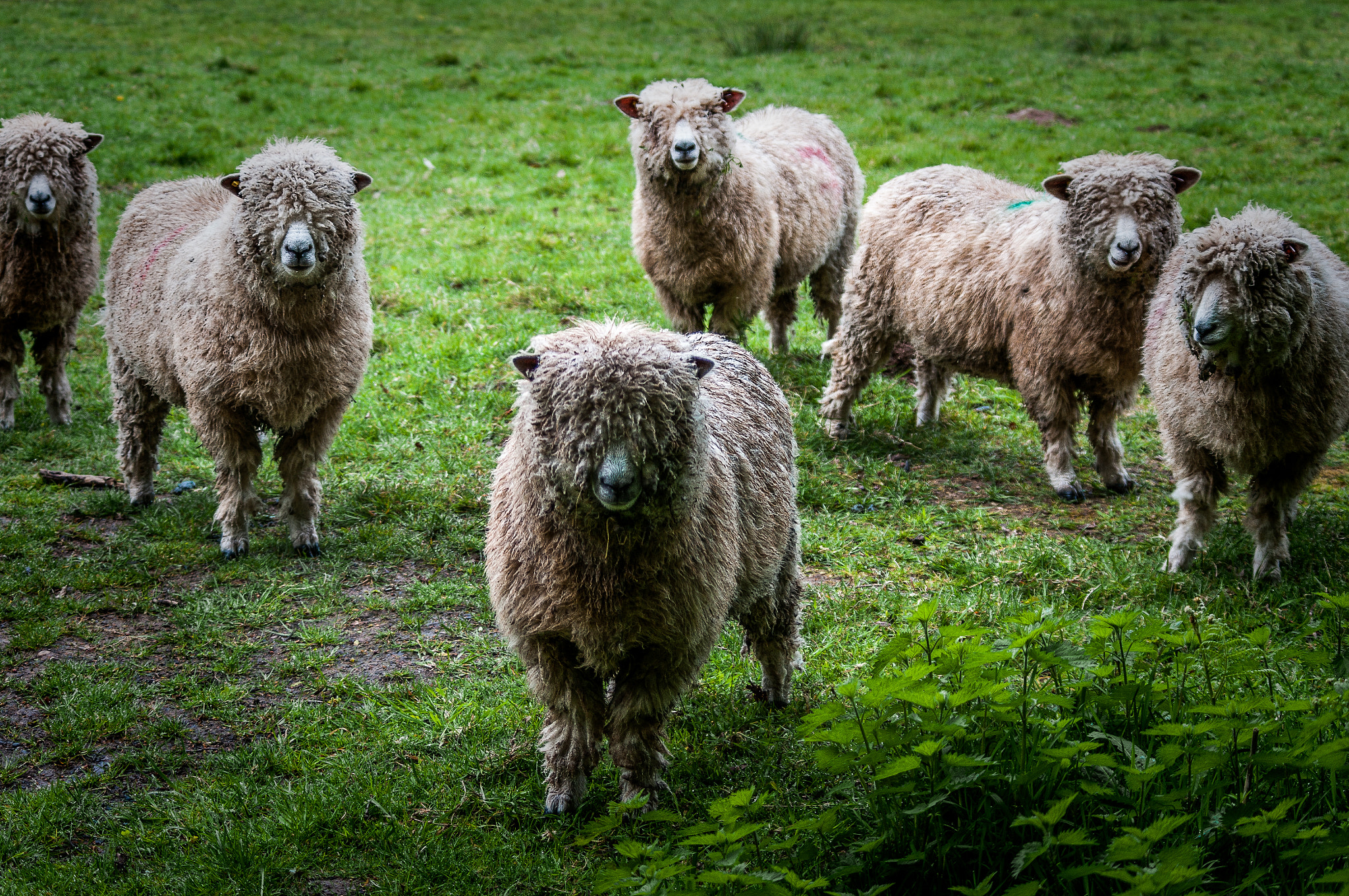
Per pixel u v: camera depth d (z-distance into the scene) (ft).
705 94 24.11
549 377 10.61
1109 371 20.98
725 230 24.91
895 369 29.09
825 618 17.13
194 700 14.93
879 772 9.93
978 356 22.98
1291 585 17.66
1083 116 53.83
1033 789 10.78
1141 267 19.97
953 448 24.31
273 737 14.32
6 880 11.43
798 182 27.68
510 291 32.58
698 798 12.85
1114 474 22.43
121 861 11.98
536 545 11.32
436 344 28.50
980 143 48.55
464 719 14.44
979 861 10.25
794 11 84.84
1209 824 10.27
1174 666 12.76
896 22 79.97
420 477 22.24
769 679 14.73
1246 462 17.65
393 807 12.67
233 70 59.41
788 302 29.22
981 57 67.00
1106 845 10.36
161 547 19.30
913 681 10.08
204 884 11.43
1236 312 16.08
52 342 24.58
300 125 49.83
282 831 12.21
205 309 17.89
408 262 34.53
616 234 37.88
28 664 15.81
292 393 18.13
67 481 21.89
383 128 50.06
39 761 13.61
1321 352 16.79
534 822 12.56
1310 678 14.03
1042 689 11.75
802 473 22.71
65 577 18.07
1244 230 16.11
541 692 12.13
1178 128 51.37
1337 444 24.94
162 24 72.02
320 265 17.25
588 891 11.48
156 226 20.52
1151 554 19.44
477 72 61.52
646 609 11.35
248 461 18.93
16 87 52.24
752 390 14.03
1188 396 17.81
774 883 9.32
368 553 19.33
